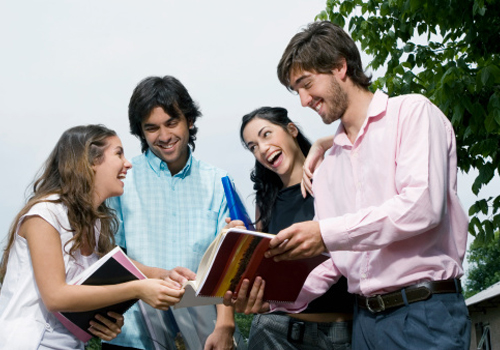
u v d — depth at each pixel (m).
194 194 4.00
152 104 3.84
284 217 4.07
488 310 22.30
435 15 6.32
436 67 6.68
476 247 6.54
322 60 3.10
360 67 3.15
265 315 3.89
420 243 2.90
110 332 3.21
